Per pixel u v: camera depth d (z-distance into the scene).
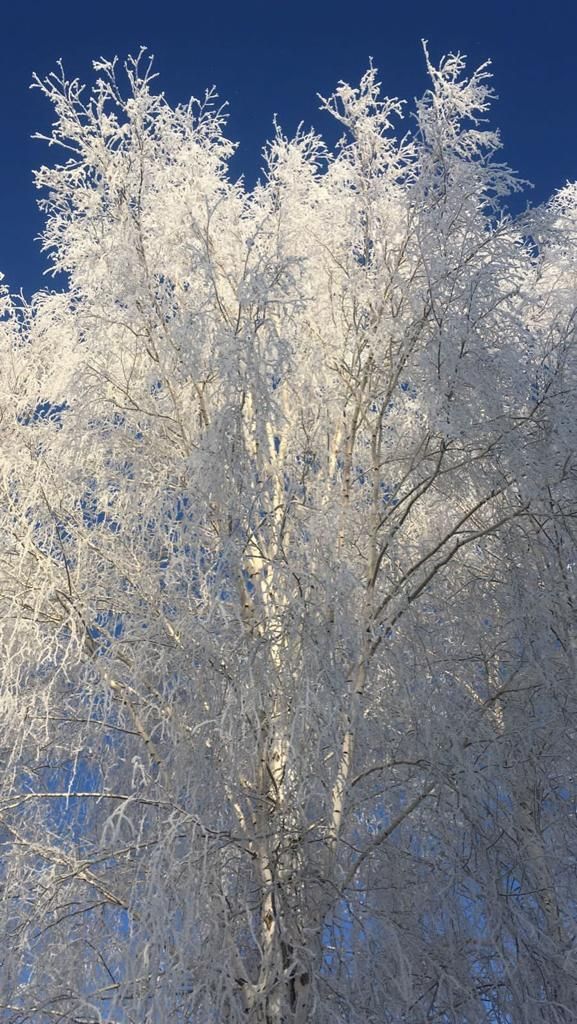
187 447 7.84
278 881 6.70
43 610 7.52
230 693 6.71
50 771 7.73
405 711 7.48
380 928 6.73
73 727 7.63
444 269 7.85
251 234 9.34
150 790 6.92
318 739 6.56
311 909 6.79
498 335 7.86
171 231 8.57
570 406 7.65
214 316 7.68
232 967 6.37
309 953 6.36
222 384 7.30
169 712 6.81
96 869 7.05
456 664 8.12
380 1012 6.53
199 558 6.87
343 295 8.71
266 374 7.38
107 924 6.79
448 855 7.13
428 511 8.95
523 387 7.77
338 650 7.04
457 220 8.12
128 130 8.42
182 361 7.59
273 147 9.76
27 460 7.81
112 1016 5.88
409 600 7.71
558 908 7.49
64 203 8.35
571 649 7.83
